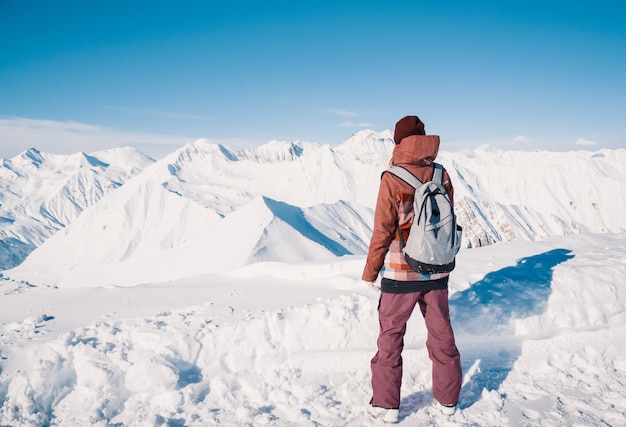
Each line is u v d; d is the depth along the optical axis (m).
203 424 2.37
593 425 2.23
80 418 2.46
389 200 2.27
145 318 3.41
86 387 2.60
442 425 2.31
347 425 2.32
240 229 76.75
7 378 2.62
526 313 3.46
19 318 3.85
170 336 2.94
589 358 3.04
